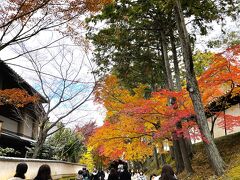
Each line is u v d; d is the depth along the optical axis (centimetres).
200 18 1789
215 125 2559
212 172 1546
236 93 1664
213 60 1429
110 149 1780
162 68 2183
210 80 1448
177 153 1950
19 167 518
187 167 1747
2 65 1645
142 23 1866
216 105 1783
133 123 1650
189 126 1558
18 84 1877
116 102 1745
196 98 1448
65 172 2520
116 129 1689
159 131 1503
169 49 2314
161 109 1552
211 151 1409
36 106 1709
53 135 2705
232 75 1341
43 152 2266
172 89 1908
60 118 1609
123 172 1288
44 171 510
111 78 1647
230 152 1689
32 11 796
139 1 1639
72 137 2784
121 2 1631
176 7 1533
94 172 2148
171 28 1914
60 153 2695
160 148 1917
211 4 1641
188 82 1470
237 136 1898
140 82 2217
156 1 1550
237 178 1198
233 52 1345
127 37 1852
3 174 1097
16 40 834
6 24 802
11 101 1261
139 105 1555
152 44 2086
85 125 2575
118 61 1944
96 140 1742
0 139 2012
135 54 1977
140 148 1780
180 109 1560
